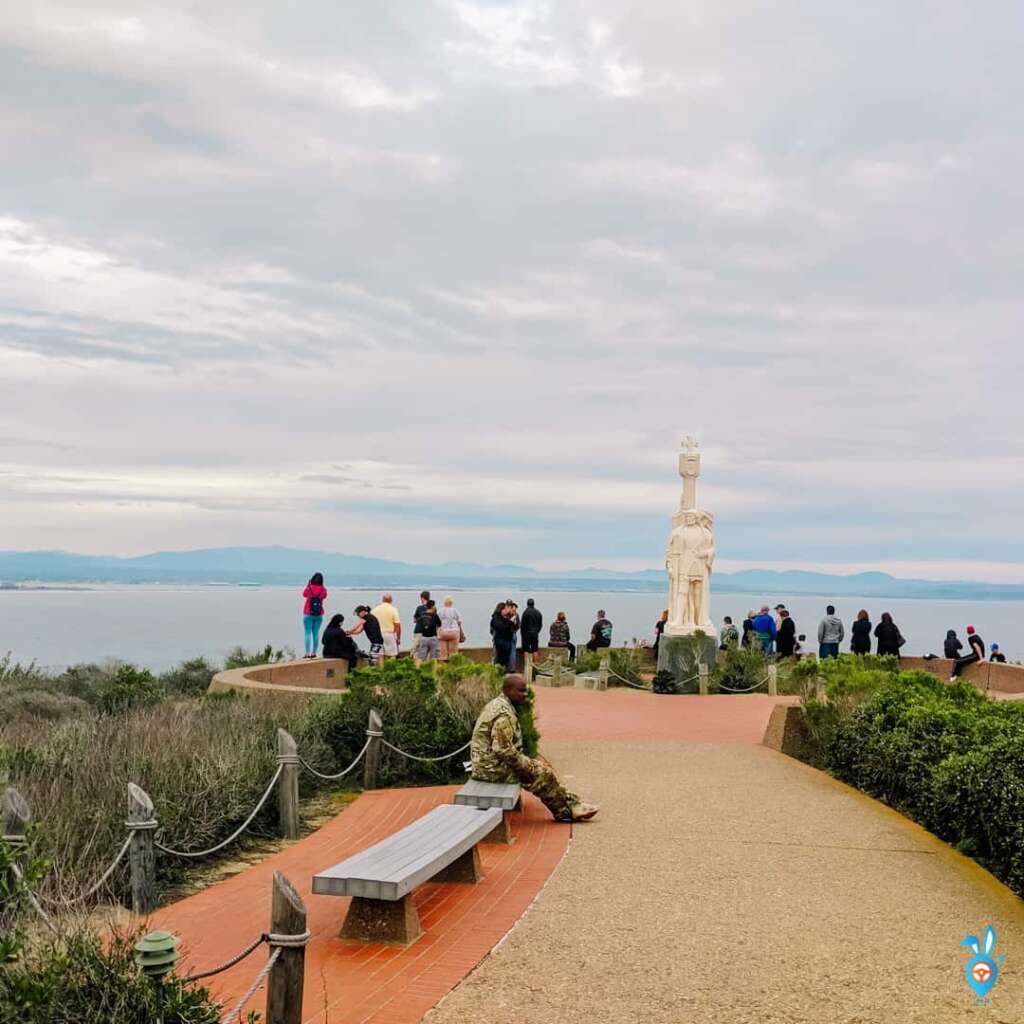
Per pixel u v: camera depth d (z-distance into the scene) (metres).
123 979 4.83
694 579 26.89
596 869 8.94
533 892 8.27
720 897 8.12
